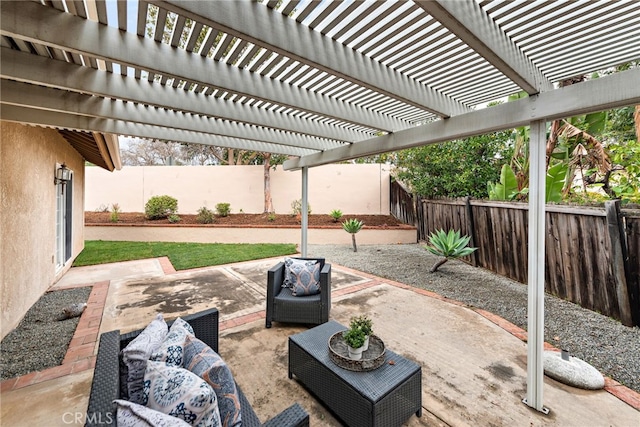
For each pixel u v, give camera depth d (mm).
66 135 5855
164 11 1769
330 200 12125
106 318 3934
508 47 1972
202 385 1305
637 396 2408
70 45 1753
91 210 12617
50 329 3619
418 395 2150
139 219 11391
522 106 2404
